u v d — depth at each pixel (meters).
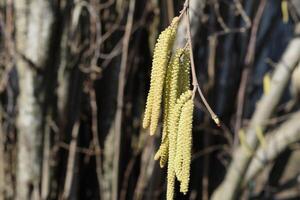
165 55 2.12
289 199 6.49
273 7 6.04
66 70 5.16
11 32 5.16
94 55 5.23
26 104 5.14
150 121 2.16
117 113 5.15
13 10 5.22
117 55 5.38
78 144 5.58
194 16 3.94
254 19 5.65
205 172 5.65
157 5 5.21
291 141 5.07
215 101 5.79
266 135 5.28
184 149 2.08
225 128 5.60
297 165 6.70
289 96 6.69
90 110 5.55
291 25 6.34
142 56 5.50
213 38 5.36
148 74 5.51
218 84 5.77
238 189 5.29
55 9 5.02
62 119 5.23
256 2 5.62
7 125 5.39
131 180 5.67
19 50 5.06
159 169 5.32
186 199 5.96
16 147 5.36
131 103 5.55
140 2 5.34
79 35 5.19
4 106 5.41
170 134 2.11
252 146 5.11
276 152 5.11
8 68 5.07
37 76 5.08
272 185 6.46
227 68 5.74
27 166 5.25
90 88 5.34
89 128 5.58
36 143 5.21
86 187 5.71
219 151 5.91
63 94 5.20
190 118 2.07
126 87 5.50
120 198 5.61
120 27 5.31
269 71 6.26
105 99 5.51
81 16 5.18
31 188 5.30
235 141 5.26
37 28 5.02
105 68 5.46
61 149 5.40
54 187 5.38
